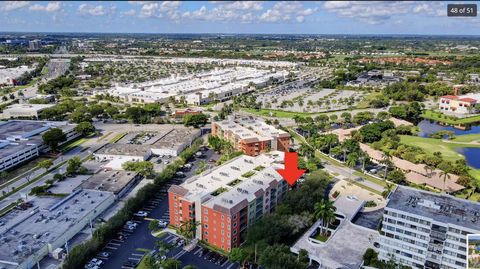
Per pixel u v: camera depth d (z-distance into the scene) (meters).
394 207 160.25
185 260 169.75
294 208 195.88
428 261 153.88
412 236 155.88
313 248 170.25
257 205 193.25
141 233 191.12
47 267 163.88
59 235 178.88
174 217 195.00
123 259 170.12
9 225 189.00
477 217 151.88
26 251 165.75
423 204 161.38
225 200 179.62
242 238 183.62
